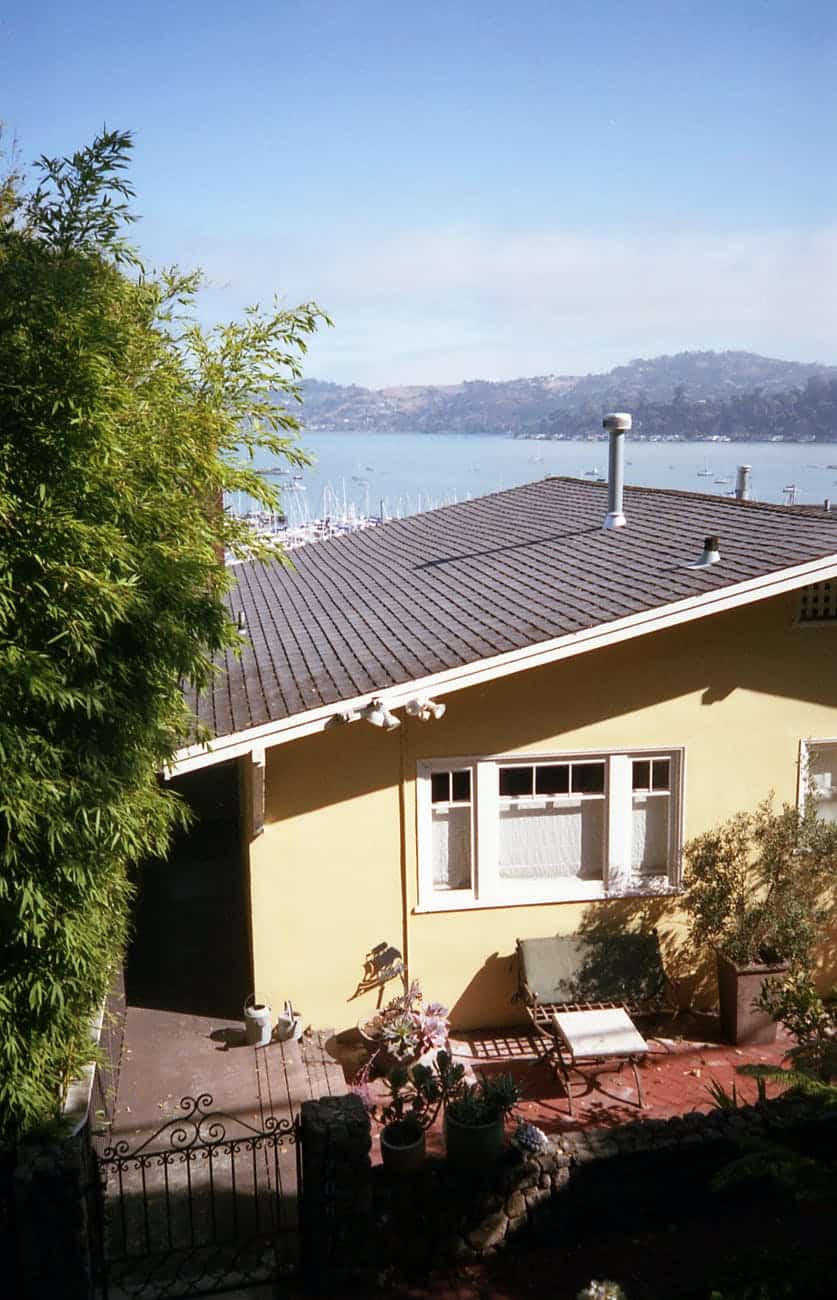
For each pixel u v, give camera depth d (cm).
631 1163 714
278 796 983
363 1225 649
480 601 1159
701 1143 720
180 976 1119
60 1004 654
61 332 609
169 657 682
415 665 948
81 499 620
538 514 1711
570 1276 673
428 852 1020
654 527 1342
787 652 1055
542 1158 702
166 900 1352
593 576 1139
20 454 602
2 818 618
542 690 1014
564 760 1038
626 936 1028
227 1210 720
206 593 740
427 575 1408
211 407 739
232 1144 665
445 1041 961
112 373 626
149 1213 718
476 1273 679
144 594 664
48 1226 598
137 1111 848
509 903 1034
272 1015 993
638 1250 698
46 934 649
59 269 639
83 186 679
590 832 1061
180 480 733
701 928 1035
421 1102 737
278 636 1223
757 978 1006
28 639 605
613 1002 996
